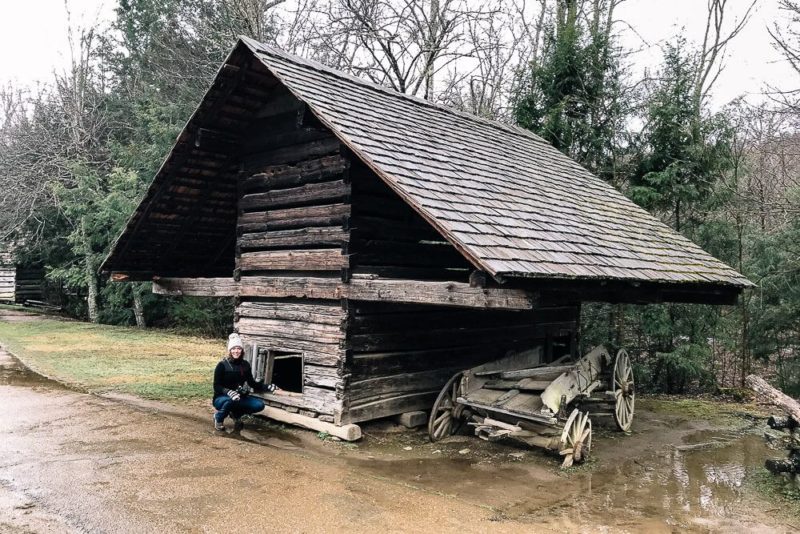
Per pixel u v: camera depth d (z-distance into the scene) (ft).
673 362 40.40
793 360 38.81
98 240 70.95
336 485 19.22
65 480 18.88
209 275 38.83
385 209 26.50
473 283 18.70
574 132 51.01
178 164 29.12
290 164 27.78
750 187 43.50
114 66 87.76
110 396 32.14
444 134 31.58
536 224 24.17
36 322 72.74
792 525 17.67
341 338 24.61
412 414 26.78
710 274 29.58
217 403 25.76
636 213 36.63
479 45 70.08
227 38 65.41
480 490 19.63
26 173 73.82
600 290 22.47
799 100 39.83
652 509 18.67
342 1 67.05
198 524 15.72
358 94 29.78
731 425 31.63
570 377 24.47
